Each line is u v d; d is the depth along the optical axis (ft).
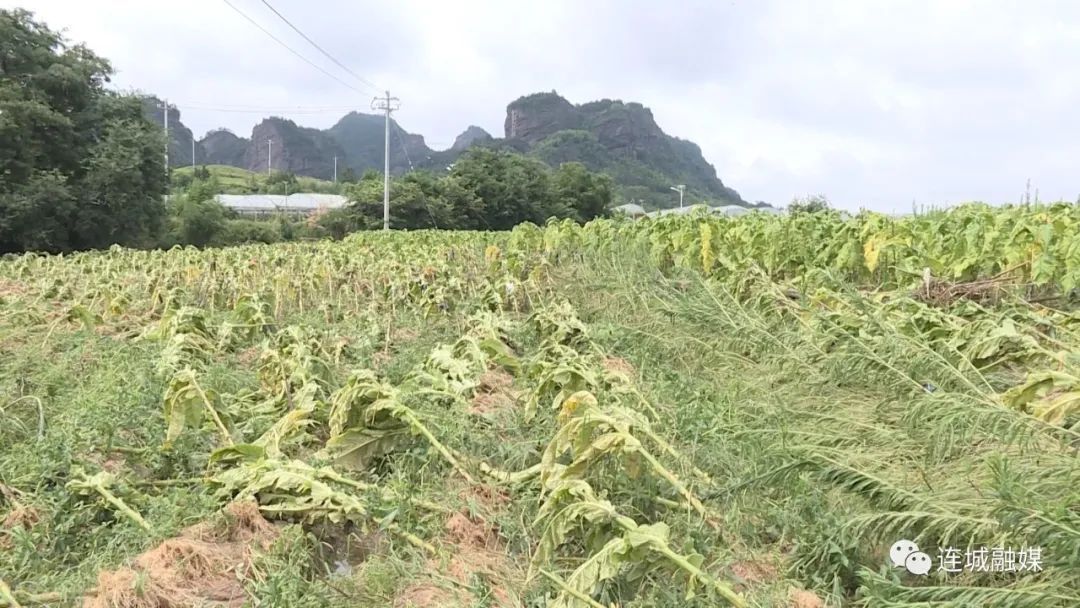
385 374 20.68
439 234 83.25
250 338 27.37
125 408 16.40
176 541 10.58
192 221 130.62
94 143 104.53
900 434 13.67
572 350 19.25
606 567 9.44
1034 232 25.14
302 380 18.11
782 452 13.16
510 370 22.21
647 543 9.45
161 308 33.94
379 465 14.79
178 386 15.37
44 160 97.14
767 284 26.03
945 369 15.10
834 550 10.36
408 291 34.76
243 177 325.83
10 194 88.94
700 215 41.63
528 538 11.88
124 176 99.71
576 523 10.57
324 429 16.75
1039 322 19.10
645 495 12.03
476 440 15.20
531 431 16.11
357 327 29.27
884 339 16.72
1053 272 24.21
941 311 21.43
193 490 13.61
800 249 33.58
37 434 15.85
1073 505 9.93
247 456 14.05
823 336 19.03
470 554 11.46
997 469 9.87
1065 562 8.62
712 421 14.93
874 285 32.68
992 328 17.61
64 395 19.26
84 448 14.56
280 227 148.97
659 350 23.41
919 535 10.32
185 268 41.81
